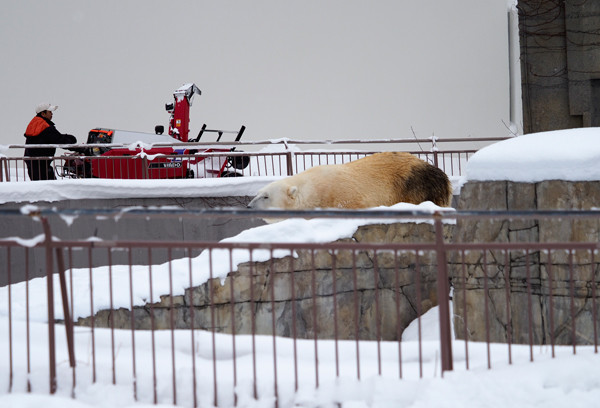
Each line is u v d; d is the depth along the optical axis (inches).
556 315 652.1
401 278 789.2
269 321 713.0
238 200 1139.3
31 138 1278.3
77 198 1095.0
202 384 422.6
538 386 382.6
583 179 646.5
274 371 414.3
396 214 407.2
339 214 411.8
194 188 1124.5
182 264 714.8
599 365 395.9
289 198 869.8
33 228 1080.8
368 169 921.5
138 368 446.9
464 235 719.1
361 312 761.6
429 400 382.6
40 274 1069.1
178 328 686.5
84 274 791.1
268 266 714.8
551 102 1017.5
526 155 677.9
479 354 458.9
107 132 1309.1
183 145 1226.0
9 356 453.1
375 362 453.7
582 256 641.6
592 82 996.6
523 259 671.8
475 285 704.4
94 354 442.9
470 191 718.5
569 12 995.3
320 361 459.2
